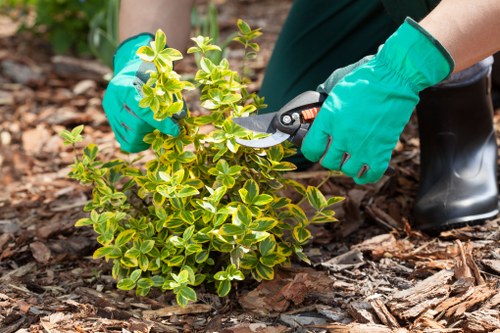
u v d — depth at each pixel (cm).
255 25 419
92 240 206
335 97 154
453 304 166
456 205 204
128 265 169
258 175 173
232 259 163
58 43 382
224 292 164
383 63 153
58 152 284
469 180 209
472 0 149
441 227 204
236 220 158
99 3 381
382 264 192
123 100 168
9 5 429
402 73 152
